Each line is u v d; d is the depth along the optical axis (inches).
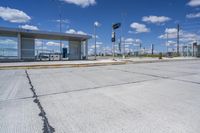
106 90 235.5
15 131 115.2
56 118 137.3
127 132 112.6
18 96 205.5
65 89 242.7
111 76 369.7
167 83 286.4
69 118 137.0
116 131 114.1
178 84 277.3
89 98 195.2
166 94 210.8
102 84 278.5
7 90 236.5
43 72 446.9
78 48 1114.1
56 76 370.3
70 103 176.9
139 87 254.4
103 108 159.9
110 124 125.0
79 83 287.3
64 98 196.1
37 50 1055.0
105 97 199.2
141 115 141.7
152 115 141.5
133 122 128.0
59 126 122.8
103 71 470.3
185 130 114.3
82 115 143.1
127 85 270.2
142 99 189.2
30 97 201.2
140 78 340.5
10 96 205.3
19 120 133.7
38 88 249.1
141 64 765.9
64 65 606.2
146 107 161.8
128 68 562.9
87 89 242.4
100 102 179.0
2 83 287.9
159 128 117.6
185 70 490.6
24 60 896.3
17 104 174.4
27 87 256.2
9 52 948.6
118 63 766.5
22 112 151.5
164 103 173.6
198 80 315.0
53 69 533.0
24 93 219.9
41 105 170.9
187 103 173.2
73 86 263.0
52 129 118.2
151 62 903.1
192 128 117.2
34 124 126.3
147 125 122.6
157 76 367.9
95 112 149.8
